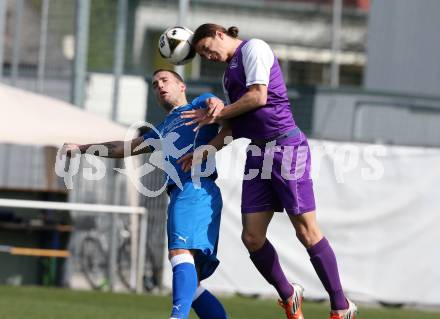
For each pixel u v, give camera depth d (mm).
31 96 38000
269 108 19438
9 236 44531
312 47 59562
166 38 20594
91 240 43500
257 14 59250
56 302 34281
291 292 20703
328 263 20094
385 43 55125
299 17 59500
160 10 54000
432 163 40375
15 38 45688
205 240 19453
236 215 40219
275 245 39938
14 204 39031
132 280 42000
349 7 59500
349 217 40125
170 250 19484
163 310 32906
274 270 20453
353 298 40125
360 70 59250
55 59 46500
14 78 46031
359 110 51562
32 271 44438
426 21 54938
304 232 20000
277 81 19484
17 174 43906
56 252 41562
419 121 51875
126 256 43188
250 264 40375
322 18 59469
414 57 54969
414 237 40281
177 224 19438
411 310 39562
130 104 47000
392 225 40188
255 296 40844
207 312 20469
